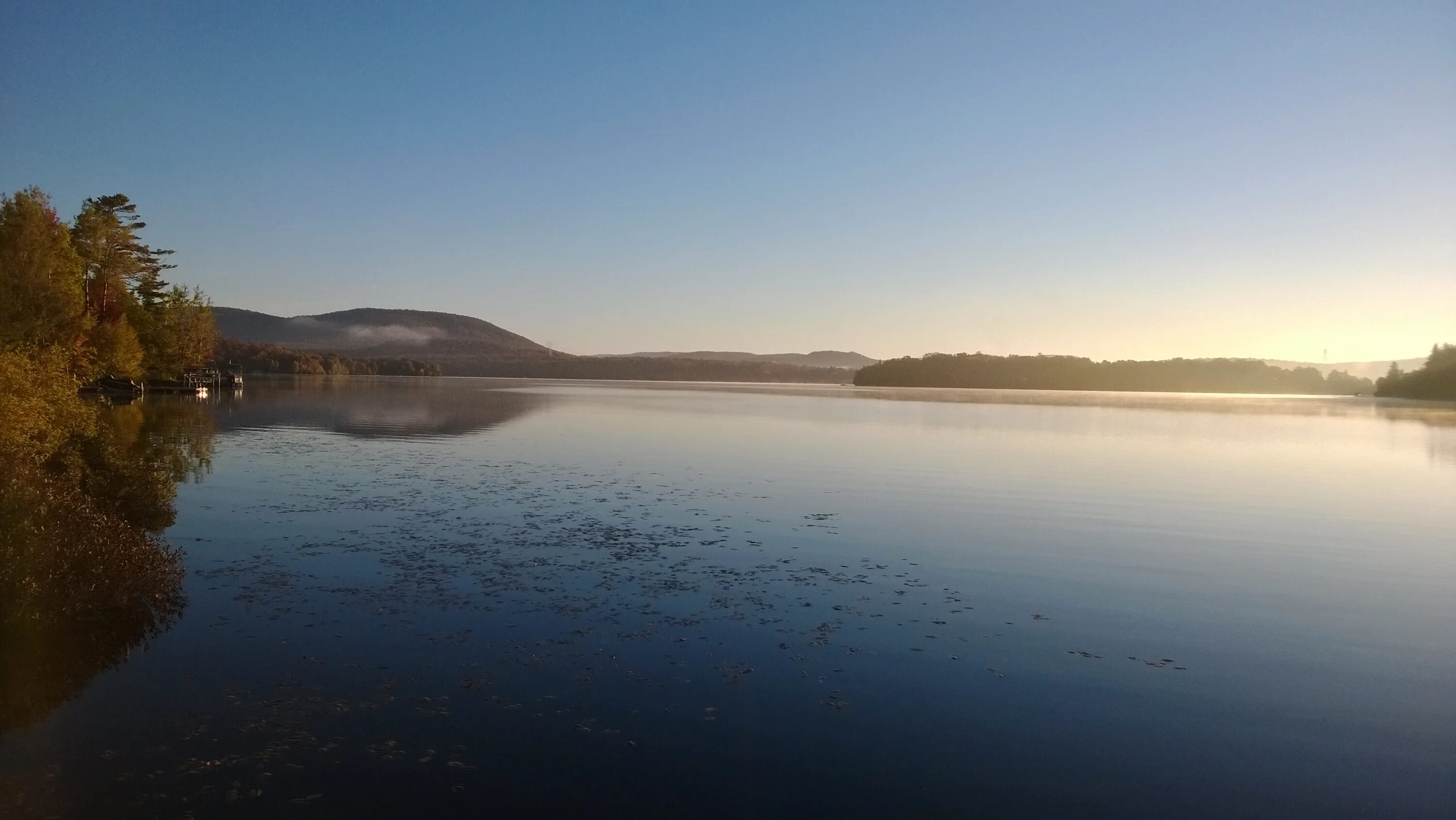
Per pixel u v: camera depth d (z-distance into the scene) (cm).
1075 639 942
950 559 1312
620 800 578
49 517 973
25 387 1462
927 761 649
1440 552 1447
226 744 639
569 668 807
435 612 965
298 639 868
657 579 1138
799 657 854
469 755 632
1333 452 3228
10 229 4116
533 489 1884
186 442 2769
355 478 2006
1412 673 862
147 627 898
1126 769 648
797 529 1516
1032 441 3453
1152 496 2028
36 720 676
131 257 6341
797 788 602
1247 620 1033
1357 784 635
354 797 571
